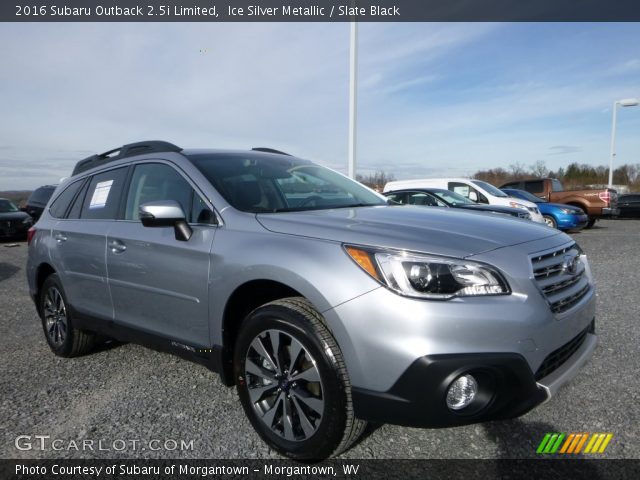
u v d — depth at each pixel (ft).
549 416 9.27
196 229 9.53
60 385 11.53
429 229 8.07
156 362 12.83
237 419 9.63
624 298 18.06
